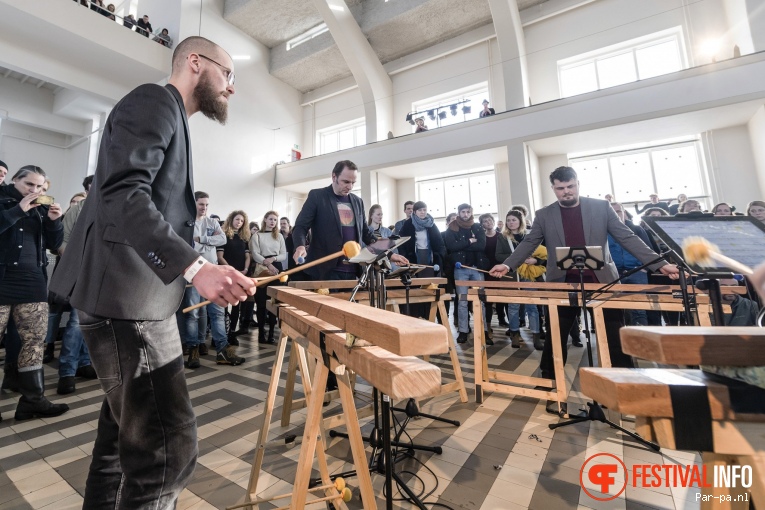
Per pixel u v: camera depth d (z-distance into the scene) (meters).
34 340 2.02
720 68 5.00
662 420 0.47
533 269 3.63
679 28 6.37
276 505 1.23
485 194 8.23
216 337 3.08
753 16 5.25
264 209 9.08
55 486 1.37
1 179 2.08
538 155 7.21
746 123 5.62
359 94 9.85
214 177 8.03
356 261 1.17
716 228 1.32
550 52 7.43
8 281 1.93
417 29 8.27
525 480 1.36
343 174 2.35
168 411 0.80
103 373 0.78
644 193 6.71
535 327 3.42
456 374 2.16
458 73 8.48
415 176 8.72
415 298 2.06
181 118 0.90
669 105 5.27
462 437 1.71
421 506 1.18
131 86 7.26
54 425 1.91
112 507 0.90
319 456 1.06
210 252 3.37
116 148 0.74
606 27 6.93
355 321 0.60
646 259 1.92
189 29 7.54
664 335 0.47
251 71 9.18
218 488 1.34
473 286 2.18
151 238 0.68
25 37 5.78
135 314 0.77
